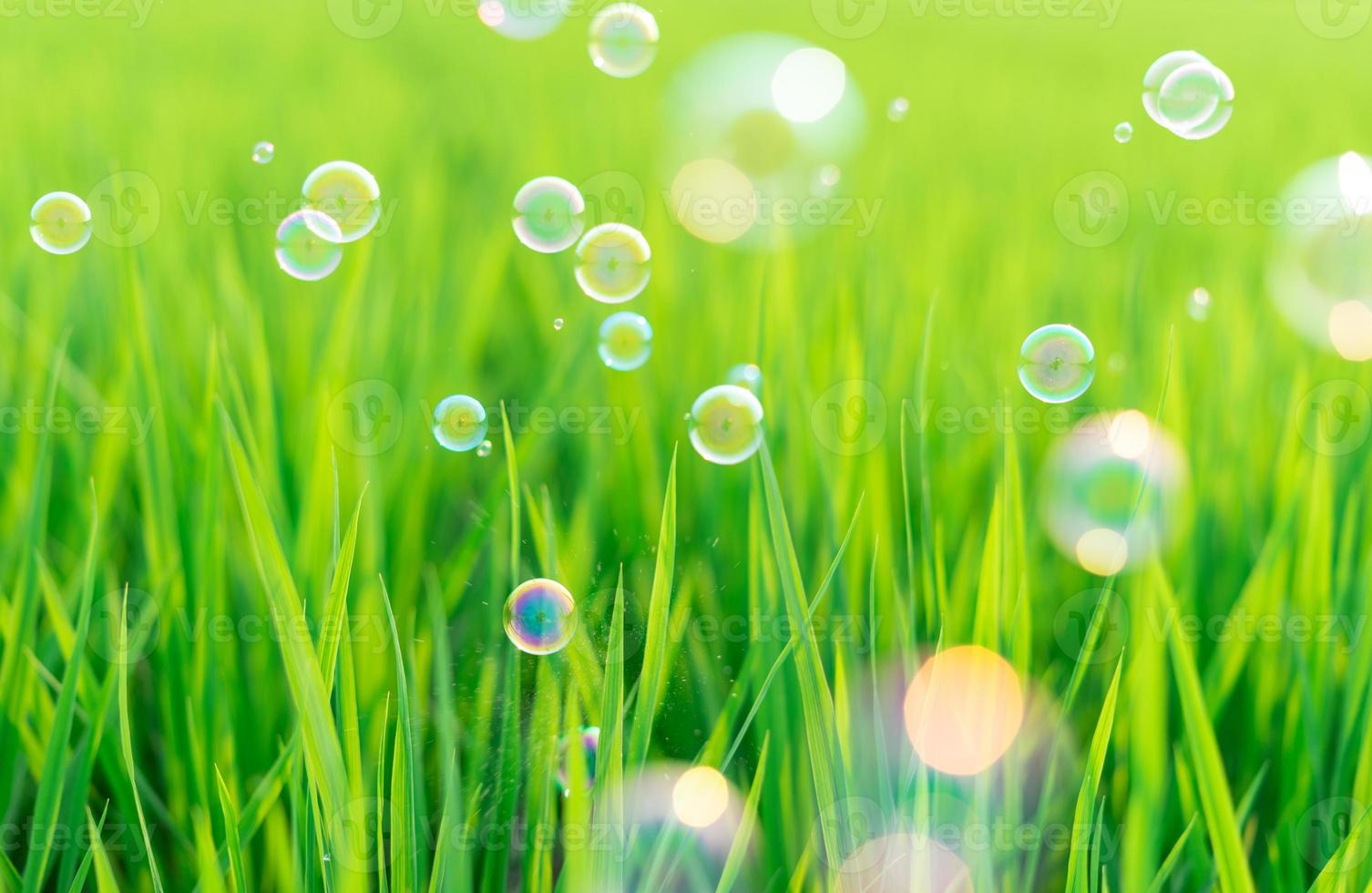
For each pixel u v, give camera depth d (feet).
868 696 5.80
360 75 12.67
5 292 6.51
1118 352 6.48
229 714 5.78
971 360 6.48
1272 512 6.11
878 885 5.64
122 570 6.05
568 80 13.43
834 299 6.46
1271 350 6.51
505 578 5.95
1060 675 5.90
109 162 7.22
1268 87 15.03
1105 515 6.02
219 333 6.24
